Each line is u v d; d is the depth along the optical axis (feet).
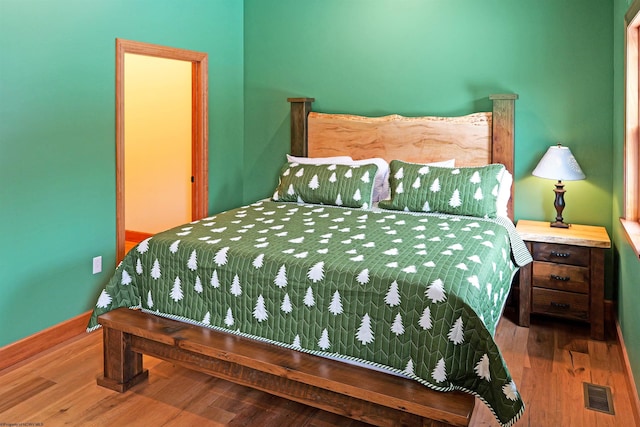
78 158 10.30
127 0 11.12
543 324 11.18
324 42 14.23
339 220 10.37
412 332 6.51
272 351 7.29
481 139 12.35
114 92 11.00
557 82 11.65
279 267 7.43
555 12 11.51
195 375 8.88
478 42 12.40
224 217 10.62
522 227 11.38
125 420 7.47
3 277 9.02
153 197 17.29
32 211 9.45
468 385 6.23
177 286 8.27
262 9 14.93
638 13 7.88
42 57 9.39
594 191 11.51
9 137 8.92
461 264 7.25
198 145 13.96
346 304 6.93
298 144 14.56
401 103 13.47
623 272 9.46
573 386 8.43
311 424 7.43
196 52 13.34
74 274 10.42
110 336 8.32
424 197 11.16
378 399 6.25
